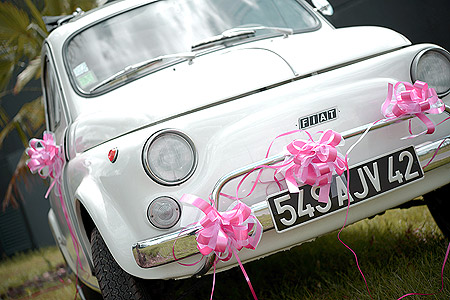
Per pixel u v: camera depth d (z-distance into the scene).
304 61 2.65
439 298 2.50
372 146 2.53
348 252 3.69
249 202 2.38
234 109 2.47
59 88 3.33
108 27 3.43
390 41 2.83
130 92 2.93
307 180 2.34
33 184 10.30
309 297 3.07
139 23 3.41
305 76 2.62
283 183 2.40
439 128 2.64
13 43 7.29
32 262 8.59
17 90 7.04
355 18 6.64
